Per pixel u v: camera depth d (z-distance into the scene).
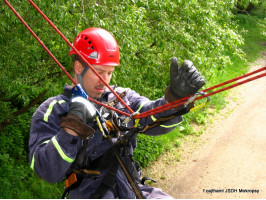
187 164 8.63
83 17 4.86
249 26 24.27
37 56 5.70
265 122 11.06
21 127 8.58
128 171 2.14
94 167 2.21
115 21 4.84
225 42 7.29
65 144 1.83
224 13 7.63
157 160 8.73
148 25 6.59
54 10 4.79
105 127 2.13
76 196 2.20
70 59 5.66
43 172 1.88
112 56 2.21
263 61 18.00
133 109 2.44
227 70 15.67
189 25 6.46
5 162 7.18
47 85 5.70
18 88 6.17
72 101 1.90
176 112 2.02
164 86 7.20
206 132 10.34
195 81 1.87
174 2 6.25
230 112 11.84
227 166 8.50
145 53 6.79
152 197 2.21
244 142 9.77
